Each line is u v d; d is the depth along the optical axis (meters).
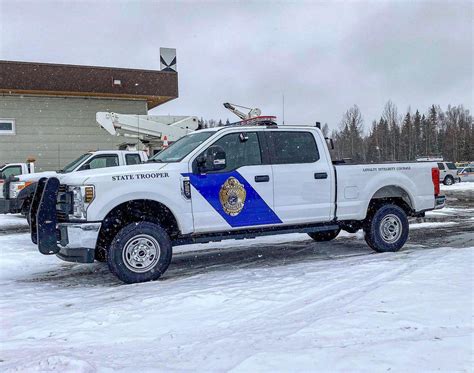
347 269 6.35
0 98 19.97
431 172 8.21
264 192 6.83
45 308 5.05
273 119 7.39
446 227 11.16
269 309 4.62
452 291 4.86
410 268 6.21
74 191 6.07
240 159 6.80
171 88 22.03
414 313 4.18
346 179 7.43
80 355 3.52
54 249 6.20
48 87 19.84
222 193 6.57
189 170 6.46
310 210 7.15
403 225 7.94
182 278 6.37
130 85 21.22
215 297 5.08
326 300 4.84
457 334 3.62
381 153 72.75
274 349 3.43
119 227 6.30
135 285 5.96
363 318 4.09
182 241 6.55
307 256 7.91
